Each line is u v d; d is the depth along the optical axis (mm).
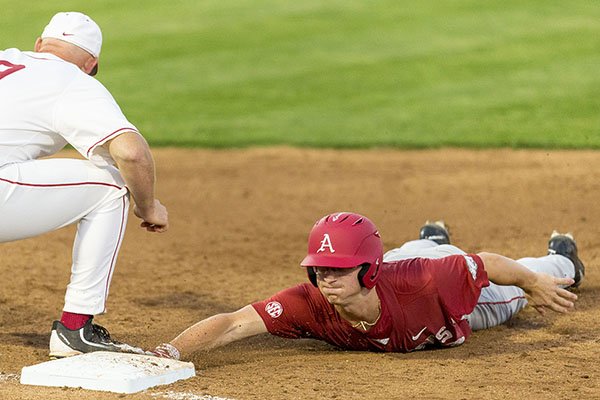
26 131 15711
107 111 15609
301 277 24500
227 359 17281
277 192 35312
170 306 21719
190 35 63812
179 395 14445
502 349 17547
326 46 59844
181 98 51438
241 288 23438
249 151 42281
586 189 33469
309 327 16922
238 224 31000
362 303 16062
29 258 26328
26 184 15641
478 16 64312
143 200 16156
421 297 16578
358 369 16125
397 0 69625
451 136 42594
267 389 14867
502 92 49000
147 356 15938
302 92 51625
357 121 45969
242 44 61250
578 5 65750
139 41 62656
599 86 49031
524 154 39250
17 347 18016
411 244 21562
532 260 20500
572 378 15445
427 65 54875
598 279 23000
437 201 33062
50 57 16219
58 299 22312
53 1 75000
